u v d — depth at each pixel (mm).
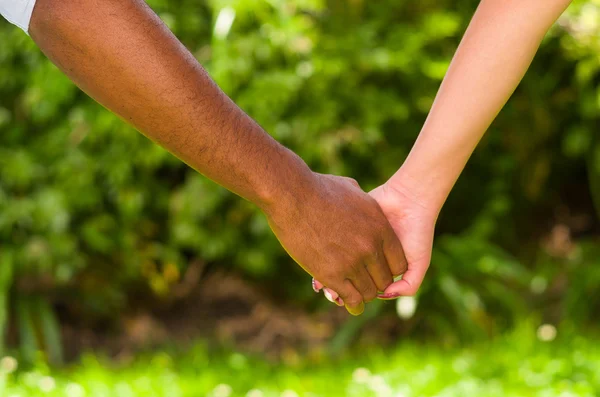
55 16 1433
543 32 1859
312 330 4957
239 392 3797
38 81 4586
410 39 4758
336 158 4730
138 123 1525
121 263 5012
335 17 4988
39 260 4543
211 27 4934
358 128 4719
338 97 4801
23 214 4586
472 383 3629
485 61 1888
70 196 4719
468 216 5449
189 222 4766
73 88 4719
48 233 4668
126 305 5117
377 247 1888
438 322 4734
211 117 1549
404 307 4477
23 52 4812
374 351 4500
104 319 5020
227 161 1604
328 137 4629
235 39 4629
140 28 1469
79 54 1458
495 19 1874
